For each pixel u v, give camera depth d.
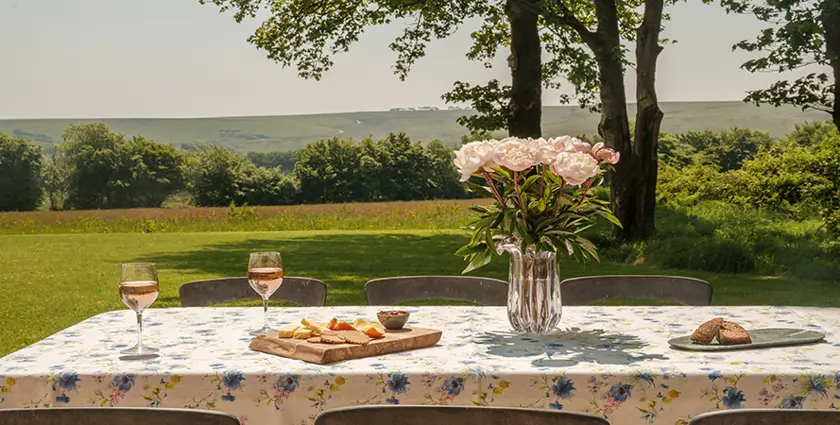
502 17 22.42
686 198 26.50
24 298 11.98
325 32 22.31
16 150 59.66
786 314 3.79
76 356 3.01
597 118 52.00
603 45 18.38
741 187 24.88
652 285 4.57
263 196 60.62
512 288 3.38
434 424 2.06
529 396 2.72
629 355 2.95
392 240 22.92
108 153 61.09
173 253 19.36
